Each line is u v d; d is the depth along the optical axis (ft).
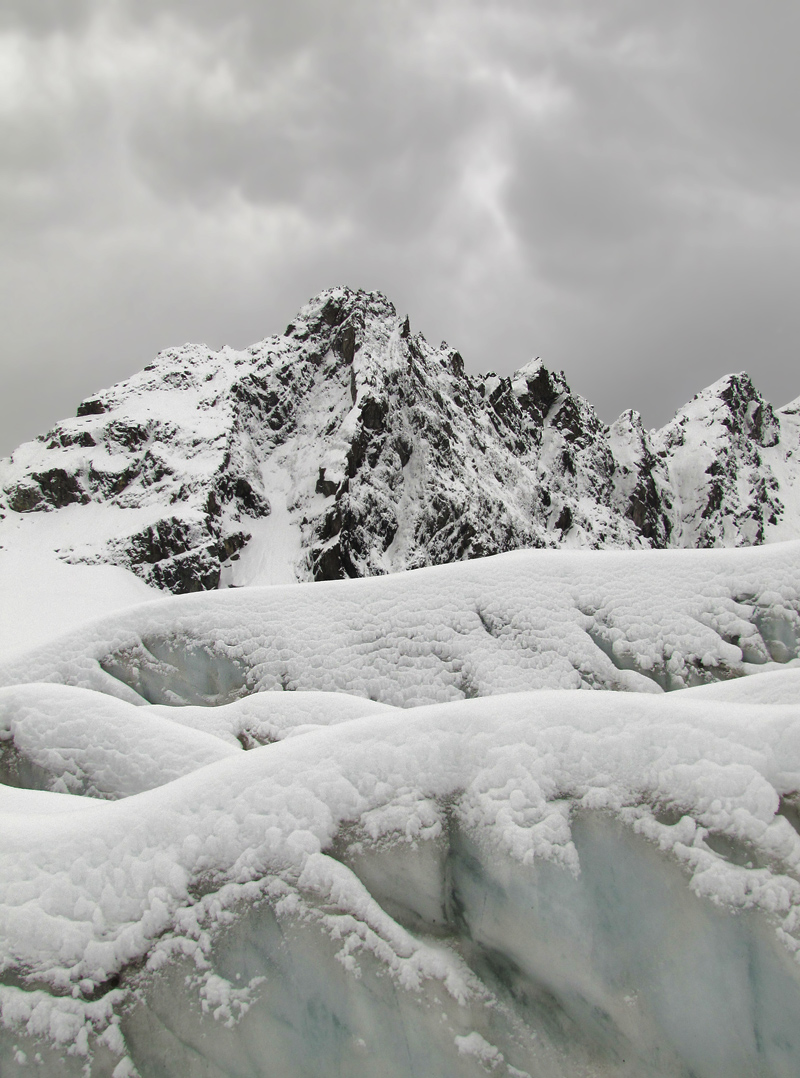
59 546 278.87
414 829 19.34
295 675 53.52
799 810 17.87
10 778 32.60
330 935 18.08
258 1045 17.26
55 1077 16.47
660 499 492.13
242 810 19.60
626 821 18.69
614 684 50.31
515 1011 17.81
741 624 51.08
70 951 17.70
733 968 17.03
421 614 56.29
